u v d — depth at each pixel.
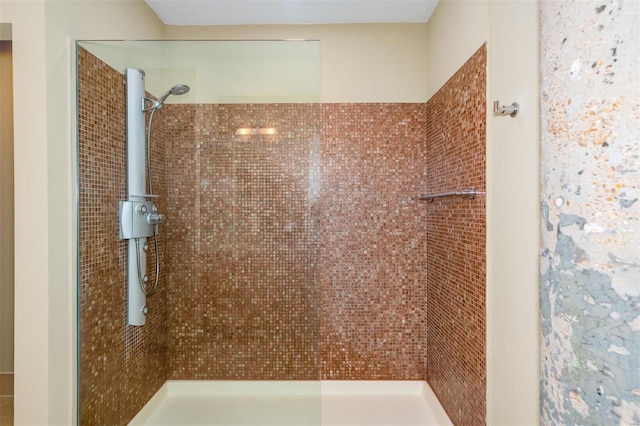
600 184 0.88
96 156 1.75
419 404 2.37
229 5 2.33
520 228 1.34
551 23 1.05
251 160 2.09
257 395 2.11
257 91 2.05
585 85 0.92
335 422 2.16
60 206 1.57
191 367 2.12
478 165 1.70
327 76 2.55
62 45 1.59
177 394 2.10
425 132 2.53
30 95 1.50
